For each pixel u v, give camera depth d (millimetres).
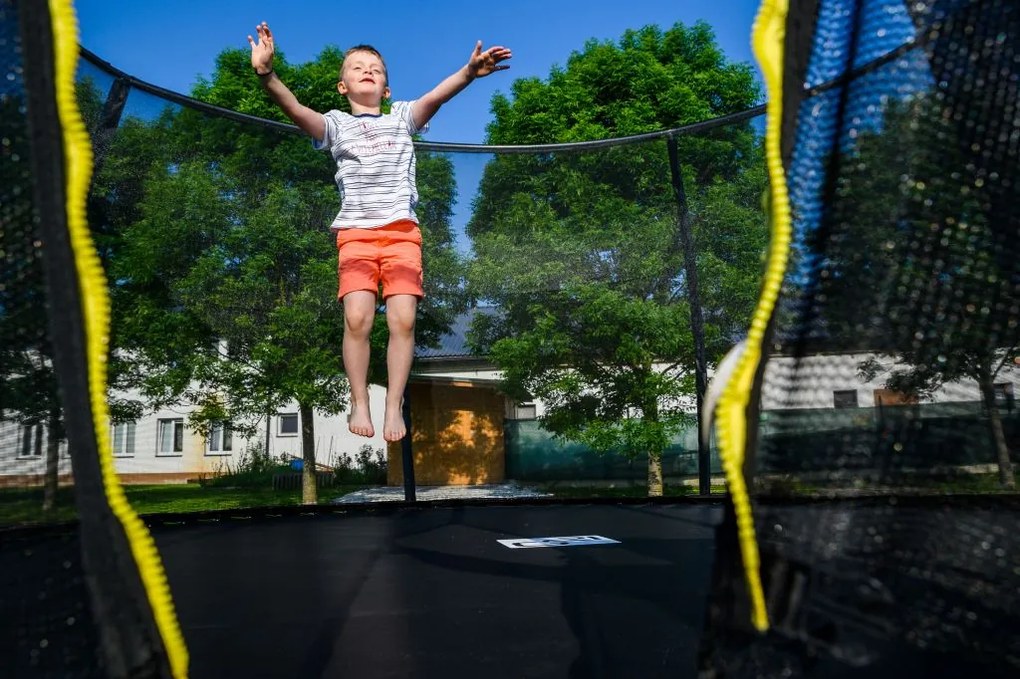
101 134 2807
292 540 2625
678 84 9656
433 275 4109
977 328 755
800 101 729
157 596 690
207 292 3984
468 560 2045
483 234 4090
